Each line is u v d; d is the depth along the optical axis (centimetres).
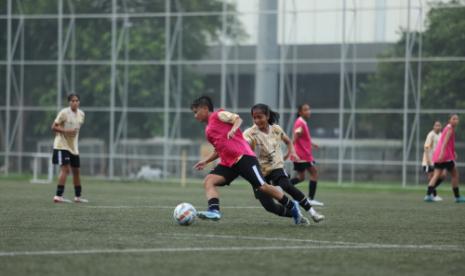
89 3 8444
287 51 7894
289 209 2686
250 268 1728
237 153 2627
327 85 7750
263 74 7944
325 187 7138
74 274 1622
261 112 2759
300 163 4212
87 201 4050
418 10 7462
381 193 6138
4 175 8519
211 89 8150
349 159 7638
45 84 8531
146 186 6575
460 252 2081
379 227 2769
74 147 3981
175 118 8206
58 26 8525
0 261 1795
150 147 8256
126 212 3278
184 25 8219
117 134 8325
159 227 2600
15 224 2670
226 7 8106
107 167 8338
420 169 7381
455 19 7325
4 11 8669
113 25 8388
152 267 1722
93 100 8412
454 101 7306
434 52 7388
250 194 5281
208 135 2662
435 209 3897
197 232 2445
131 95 8312
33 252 1945
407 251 2080
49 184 6506
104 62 8394
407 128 7444
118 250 1992
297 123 4206
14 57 8631
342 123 7688
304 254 1969
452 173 4738
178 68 8219
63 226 2609
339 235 2441
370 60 7606
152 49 8281
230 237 2311
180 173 8150
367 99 7600
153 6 8288
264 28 7969
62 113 3931
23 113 8581
